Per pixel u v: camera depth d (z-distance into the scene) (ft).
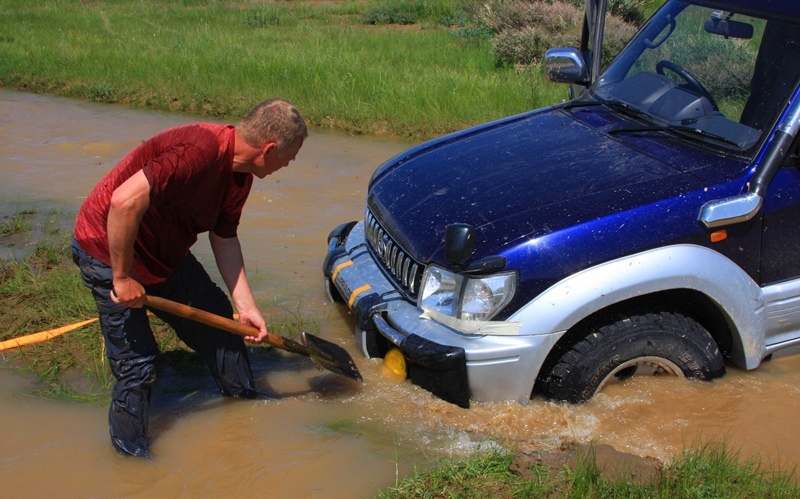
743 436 11.30
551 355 11.44
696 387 11.89
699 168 11.80
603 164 12.35
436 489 9.86
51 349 13.66
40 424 11.66
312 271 17.13
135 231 9.34
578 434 11.08
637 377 12.01
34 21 54.03
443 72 36.40
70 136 28.37
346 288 13.26
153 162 9.23
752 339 11.98
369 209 14.19
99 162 25.30
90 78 36.27
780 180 11.68
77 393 12.53
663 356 11.66
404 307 12.12
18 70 37.93
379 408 11.80
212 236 11.35
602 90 15.40
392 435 11.23
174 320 11.57
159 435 11.41
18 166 24.66
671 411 11.63
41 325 14.56
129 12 61.62
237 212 10.91
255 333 11.23
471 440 10.98
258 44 44.45
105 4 66.18
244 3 69.72
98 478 10.46
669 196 11.29
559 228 11.02
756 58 12.96
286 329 14.30
